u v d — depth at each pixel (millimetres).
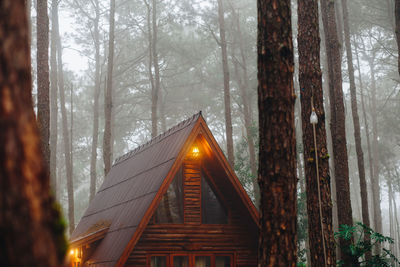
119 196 16969
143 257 14242
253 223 14875
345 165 15797
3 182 1897
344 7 24984
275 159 7301
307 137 11359
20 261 1859
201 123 13977
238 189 14359
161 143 16406
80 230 18469
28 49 2189
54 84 34938
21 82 2062
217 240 15000
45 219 1980
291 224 7215
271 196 7246
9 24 2072
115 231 14562
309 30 11758
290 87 7543
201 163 15242
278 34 7605
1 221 1861
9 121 1968
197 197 15055
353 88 23359
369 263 14906
